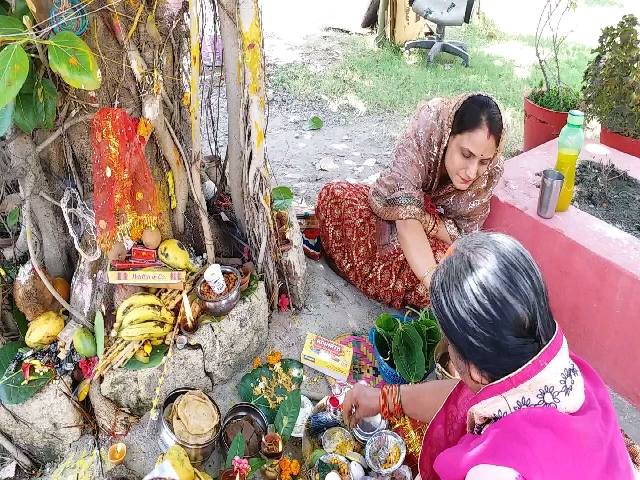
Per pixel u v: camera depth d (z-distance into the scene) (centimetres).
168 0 196
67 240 235
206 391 238
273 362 244
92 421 220
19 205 215
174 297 226
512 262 115
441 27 529
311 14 648
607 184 282
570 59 547
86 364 211
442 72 519
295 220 288
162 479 182
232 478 193
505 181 284
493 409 119
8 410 207
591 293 245
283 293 273
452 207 265
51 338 215
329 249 297
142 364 215
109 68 202
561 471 109
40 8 175
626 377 246
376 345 251
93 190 223
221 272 235
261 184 236
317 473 198
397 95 484
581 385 119
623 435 139
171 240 228
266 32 598
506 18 652
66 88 196
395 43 564
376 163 404
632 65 317
